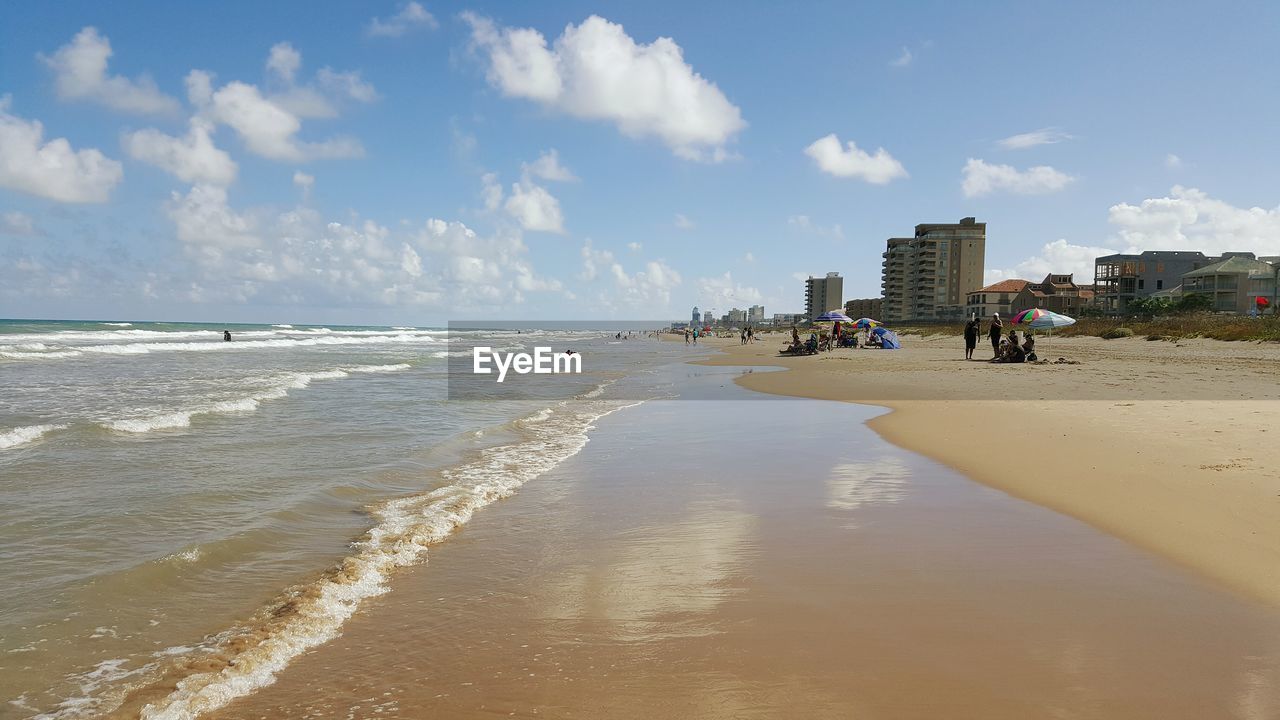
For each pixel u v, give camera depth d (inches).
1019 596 176.9
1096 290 4146.2
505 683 138.1
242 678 141.6
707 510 272.2
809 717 122.0
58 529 245.3
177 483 317.7
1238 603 169.0
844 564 205.0
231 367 1178.0
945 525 243.8
